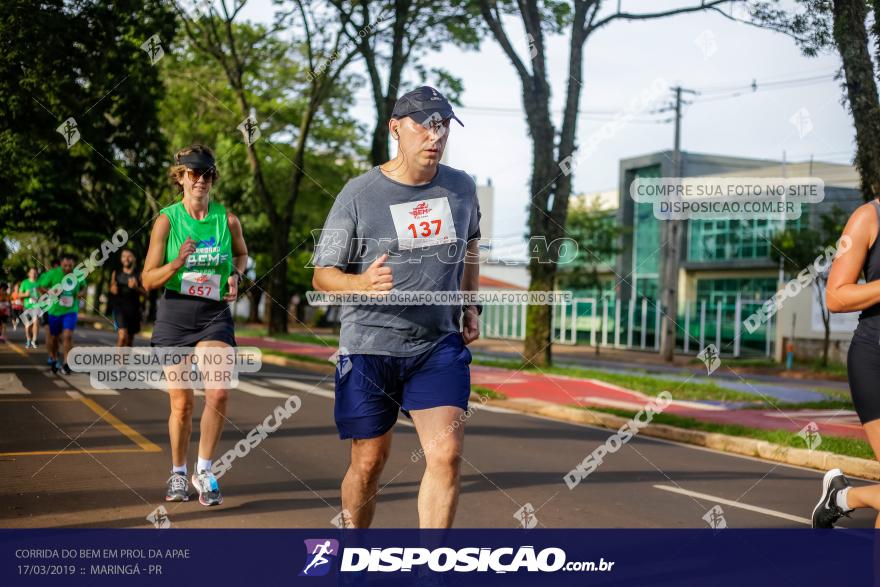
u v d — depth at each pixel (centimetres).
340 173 4638
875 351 389
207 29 3119
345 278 388
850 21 1178
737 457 1062
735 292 4416
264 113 3812
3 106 1722
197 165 597
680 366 3425
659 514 650
